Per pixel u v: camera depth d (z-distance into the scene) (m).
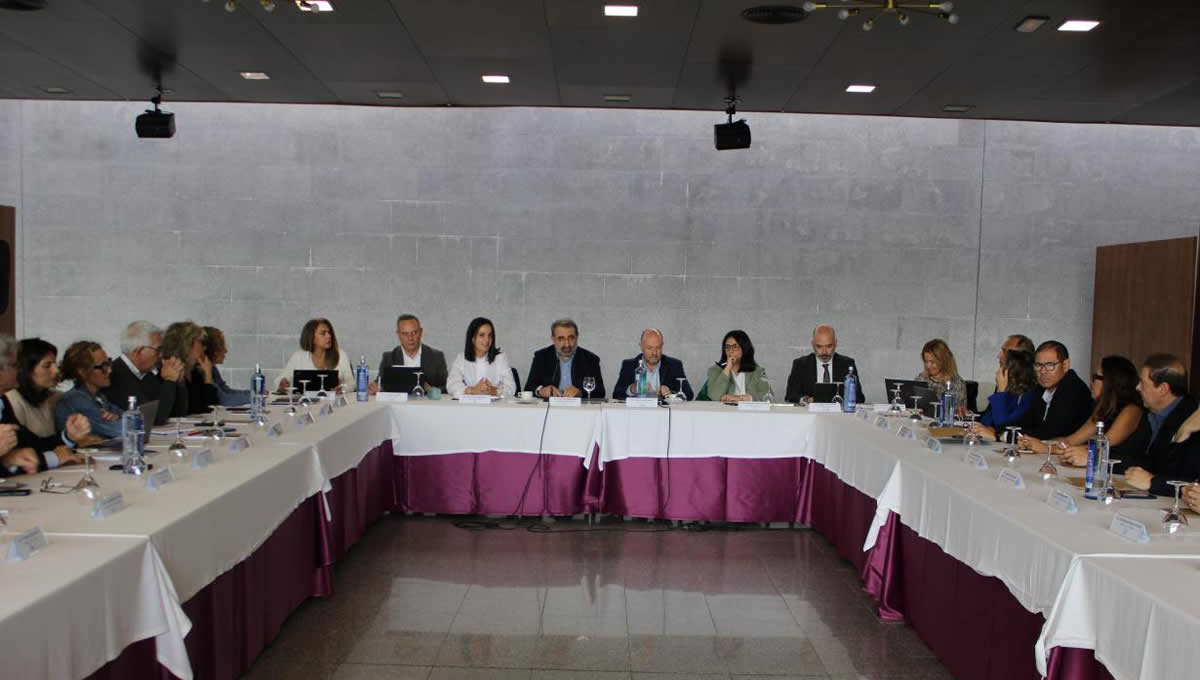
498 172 7.70
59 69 6.19
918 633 3.83
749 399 5.94
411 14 4.88
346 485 4.66
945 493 3.36
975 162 7.70
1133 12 4.61
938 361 5.45
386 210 7.73
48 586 1.97
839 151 7.68
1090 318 7.78
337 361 6.37
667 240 7.71
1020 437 4.09
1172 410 3.60
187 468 3.32
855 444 4.61
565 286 7.74
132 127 7.67
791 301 7.74
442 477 5.54
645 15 4.82
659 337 6.04
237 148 7.70
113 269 7.76
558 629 3.83
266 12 4.89
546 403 5.68
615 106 7.09
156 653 2.43
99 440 3.75
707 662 3.52
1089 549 2.44
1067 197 7.72
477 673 3.36
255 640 3.31
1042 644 2.41
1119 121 7.24
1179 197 7.74
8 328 7.03
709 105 6.96
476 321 6.12
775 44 5.30
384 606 4.06
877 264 7.74
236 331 7.79
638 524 5.62
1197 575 2.24
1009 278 7.75
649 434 5.46
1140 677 2.10
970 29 4.94
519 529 5.45
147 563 2.36
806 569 4.78
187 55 5.80
